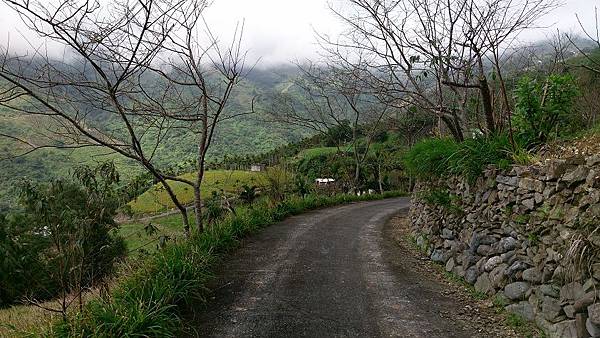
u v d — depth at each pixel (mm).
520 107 6930
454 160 7512
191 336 4656
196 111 7789
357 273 6992
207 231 8242
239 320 5062
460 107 9391
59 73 5711
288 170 20406
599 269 3766
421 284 6457
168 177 7641
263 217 11664
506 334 4613
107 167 5102
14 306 9766
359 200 21469
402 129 22547
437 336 4637
